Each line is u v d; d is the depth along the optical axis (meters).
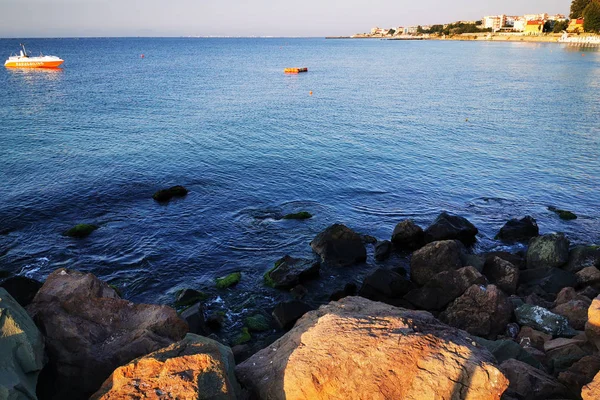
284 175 34.50
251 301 19.00
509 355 12.10
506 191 32.25
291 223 26.70
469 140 44.56
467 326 15.72
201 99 68.19
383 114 57.25
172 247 23.45
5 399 7.70
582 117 53.81
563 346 12.99
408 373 8.51
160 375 8.26
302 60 160.75
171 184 31.91
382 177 34.62
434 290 18.02
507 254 22.39
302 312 17.08
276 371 9.35
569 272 20.11
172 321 12.09
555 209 29.16
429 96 71.56
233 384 9.29
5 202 27.66
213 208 28.38
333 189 32.19
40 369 9.27
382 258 22.92
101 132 45.50
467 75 101.25
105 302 12.37
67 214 26.69
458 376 8.37
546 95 70.06
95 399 8.56
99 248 23.05
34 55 177.38
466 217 28.19
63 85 81.06
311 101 67.38
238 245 23.95
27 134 43.75
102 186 30.98
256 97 71.12
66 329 10.96
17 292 15.55
